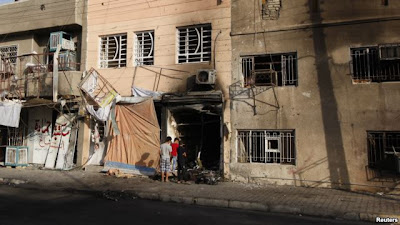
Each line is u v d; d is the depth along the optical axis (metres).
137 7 13.55
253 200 8.24
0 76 14.59
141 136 12.61
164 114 12.63
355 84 10.45
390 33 10.27
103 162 13.52
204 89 12.14
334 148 10.48
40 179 11.41
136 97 12.88
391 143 10.18
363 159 10.17
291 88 11.15
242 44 11.88
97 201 8.27
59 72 13.34
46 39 15.34
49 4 14.56
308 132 10.80
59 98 13.40
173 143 11.67
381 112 10.13
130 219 6.44
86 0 14.37
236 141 11.70
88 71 13.97
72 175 12.34
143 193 9.04
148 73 13.10
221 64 12.09
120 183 10.72
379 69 10.43
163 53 12.95
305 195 9.10
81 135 13.84
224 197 8.57
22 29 14.98
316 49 10.97
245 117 11.61
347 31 10.68
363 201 8.38
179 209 7.65
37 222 5.98
